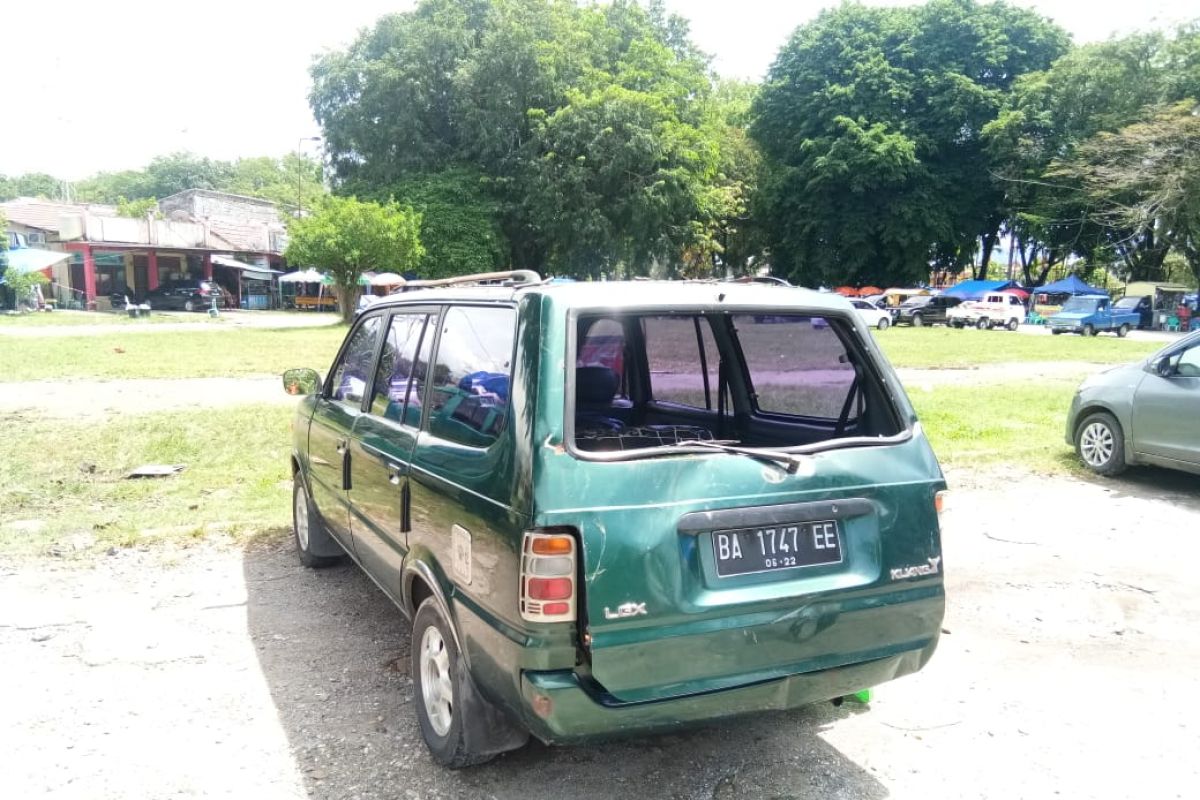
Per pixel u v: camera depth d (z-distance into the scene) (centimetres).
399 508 343
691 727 268
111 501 682
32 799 294
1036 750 336
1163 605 485
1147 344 2833
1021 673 403
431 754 321
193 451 857
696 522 262
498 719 297
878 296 4628
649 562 254
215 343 2220
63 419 1001
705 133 4338
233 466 805
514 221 4134
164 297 4519
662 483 261
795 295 328
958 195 5025
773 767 322
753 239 5628
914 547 297
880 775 318
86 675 389
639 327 421
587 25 4203
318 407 493
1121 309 3853
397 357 392
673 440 383
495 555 263
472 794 300
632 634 252
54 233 4331
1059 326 3716
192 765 317
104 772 311
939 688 388
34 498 684
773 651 271
